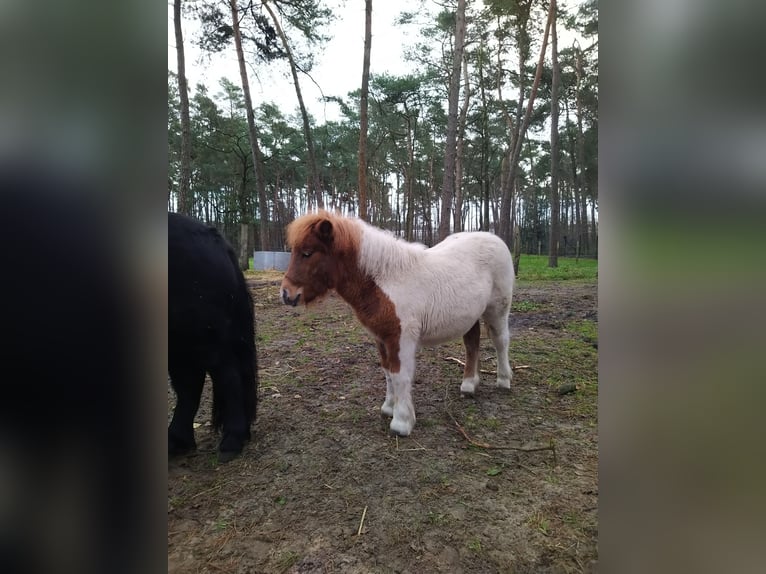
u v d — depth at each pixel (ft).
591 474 7.68
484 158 57.36
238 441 8.48
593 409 10.53
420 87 65.16
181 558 5.81
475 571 5.52
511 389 11.94
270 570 5.58
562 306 23.38
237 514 6.73
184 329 7.44
